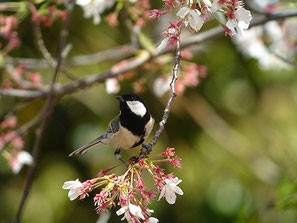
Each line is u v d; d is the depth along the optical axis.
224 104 13.32
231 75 13.23
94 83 9.10
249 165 12.87
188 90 12.90
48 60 8.71
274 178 12.55
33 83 9.27
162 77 9.13
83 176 12.19
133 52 9.39
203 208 12.28
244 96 13.43
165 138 12.62
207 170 12.74
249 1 8.95
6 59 9.34
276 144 13.14
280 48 9.70
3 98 12.07
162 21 10.60
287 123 13.37
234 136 13.15
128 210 4.55
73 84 9.02
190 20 4.62
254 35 9.66
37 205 11.81
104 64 12.52
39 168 12.13
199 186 12.52
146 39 9.07
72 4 7.67
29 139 12.23
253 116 13.52
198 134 13.01
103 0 8.52
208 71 12.88
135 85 9.69
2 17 8.87
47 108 8.09
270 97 13.59
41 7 8.52
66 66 10.07
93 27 12.39
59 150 12.38
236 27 4.79
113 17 8.91
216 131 13.07
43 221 11.72
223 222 12.13
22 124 12.09
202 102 13.09
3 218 11.61
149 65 9.18
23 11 8.79
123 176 4.73
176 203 12.25
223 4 4.68
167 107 4.92
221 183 12.55
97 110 12.40
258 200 12.24
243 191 12.43
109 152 12.16
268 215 10.92
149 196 4.69
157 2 10.94
